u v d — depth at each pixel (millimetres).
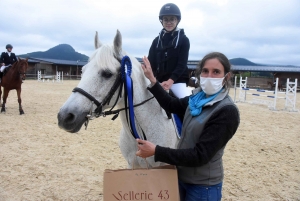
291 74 31516
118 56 1944
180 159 1524
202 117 1627
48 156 4555
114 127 6969
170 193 1616
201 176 1700
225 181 3836
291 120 8688
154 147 1577
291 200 3342
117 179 1611
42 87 19688
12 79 7969
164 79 2660
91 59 1981
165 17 2576
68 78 38500
